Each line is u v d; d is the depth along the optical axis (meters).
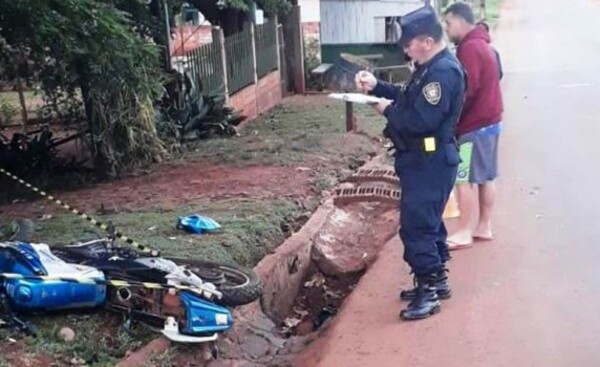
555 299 5.60
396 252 6.98
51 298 5.10
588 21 33.03
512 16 36.72
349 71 19.38
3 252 5.26
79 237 7.07
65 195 9.48
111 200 8.98
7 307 5.07
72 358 4.80
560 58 21.77
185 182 9.77
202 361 5.19
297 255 7.18
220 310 5.17
